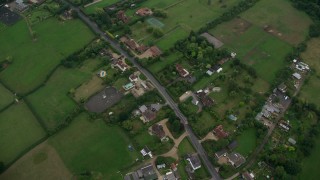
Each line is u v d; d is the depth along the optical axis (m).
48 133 176.25
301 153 169.25
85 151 170.75
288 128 178.88
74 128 180.25
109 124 180.50
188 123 181.12
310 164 167.25
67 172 162.75
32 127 181.25
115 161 166.62
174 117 178.62
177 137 174.88
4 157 168.38
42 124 181.25
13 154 169.50
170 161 165.38
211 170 162.88
